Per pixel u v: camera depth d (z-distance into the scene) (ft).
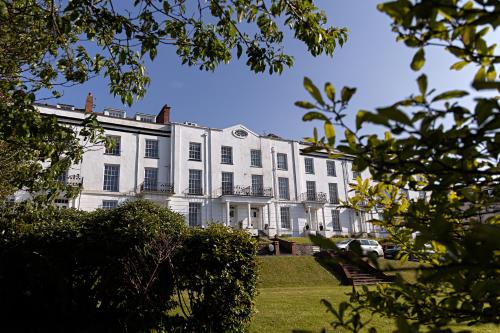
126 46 13.62
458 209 4.79
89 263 23.07
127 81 15.29
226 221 85.61
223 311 19.35
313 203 98.12
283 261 57.21
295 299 32.32
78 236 22.50
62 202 70.03
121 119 82.58
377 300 5.59
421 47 3.82
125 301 21.85
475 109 3.11
